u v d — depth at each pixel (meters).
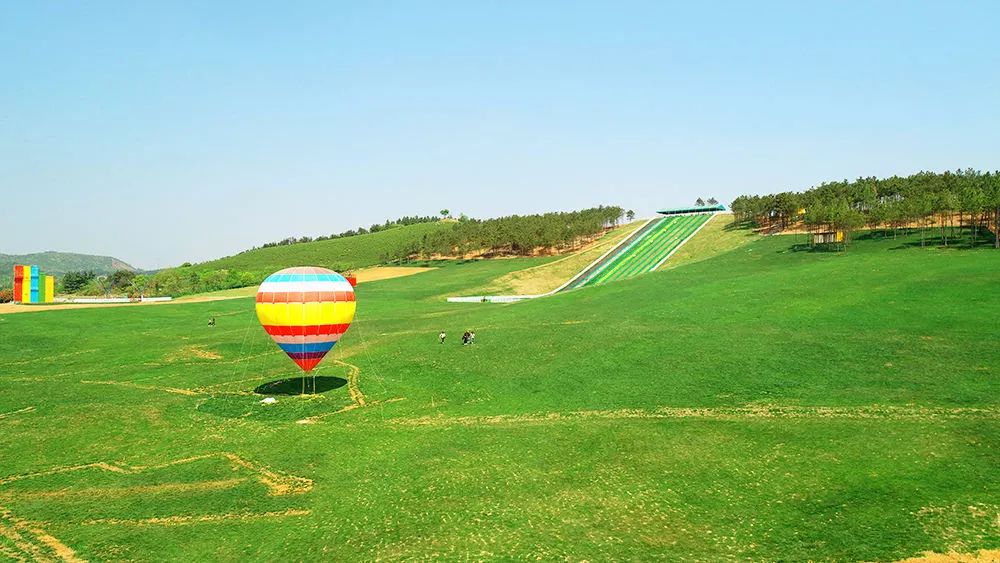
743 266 112.25
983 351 52.06
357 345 76.25
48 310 112.62
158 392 57.81
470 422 46.16
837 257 106.06
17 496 35.19
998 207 96.50
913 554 25.56
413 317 99.12
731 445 38.06
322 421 48.28
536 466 36.62
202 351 77.25
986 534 26.61
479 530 29.11
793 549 26.48
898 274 82.38
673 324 72.19
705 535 28.09
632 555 26.52
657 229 179.62
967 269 80.25
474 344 70.69
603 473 35.12
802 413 42.69
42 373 66.62
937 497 29.89
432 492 33.53
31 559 28.03
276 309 54.62
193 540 29.59
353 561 26.94
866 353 54.56
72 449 42.75
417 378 59.28
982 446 35.09
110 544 29.27
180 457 40.88
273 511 32.62
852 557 25.61
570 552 26.91
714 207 196.38
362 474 36.94
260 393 56.97
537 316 86.44
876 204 128.25
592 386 52.50
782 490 31.97
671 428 41.56
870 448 35.94
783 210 146.38
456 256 193.88
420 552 27.33
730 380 51.12
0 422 48.84
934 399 43.03
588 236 188.00
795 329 64.62
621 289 101.56
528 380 55.56
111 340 85.25
